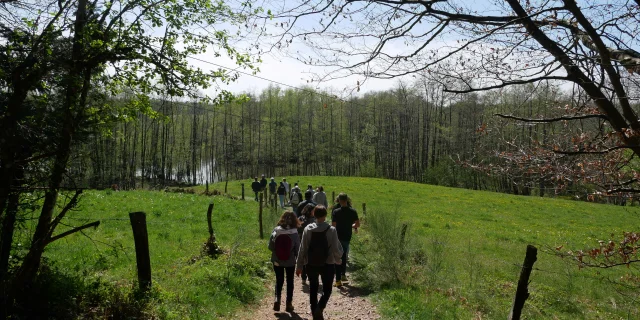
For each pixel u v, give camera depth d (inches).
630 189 154.8
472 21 142.9
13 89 216.1
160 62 275.9
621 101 142.8
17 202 226.8
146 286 267.4
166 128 2586.1
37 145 225.9
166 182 2736.2
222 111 2876.5
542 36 140.4
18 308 218.2
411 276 352.2
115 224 569.9
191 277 326.6
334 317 284.0
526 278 226.4
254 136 3358.8
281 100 3065.9
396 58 147.4
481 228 888.9
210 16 275.7
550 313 335.0
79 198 249.4
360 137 3149.6
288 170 3521.2
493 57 141.7
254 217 753.0
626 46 142.5
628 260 165.6
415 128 2866.6
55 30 228.8
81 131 249.0
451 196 1530.5
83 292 252.5
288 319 280.1
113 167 2182.6
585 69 143.6
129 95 303.1
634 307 357.4
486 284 371.6
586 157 162.4
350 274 406.9
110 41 254.2
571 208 1354.6
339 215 374.0
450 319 269.7
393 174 3184.1
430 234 733.3
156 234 528.1
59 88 234.2
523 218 1114.1
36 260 231.0
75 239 444.1
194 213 746.8
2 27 214.4
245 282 338.3
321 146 3107.8
